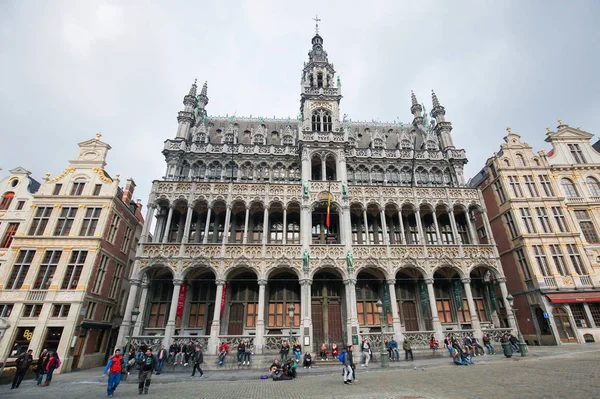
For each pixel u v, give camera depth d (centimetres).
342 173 3181
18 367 1734
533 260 3189
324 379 1738
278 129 3988
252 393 1380
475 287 3198
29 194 3080
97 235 2923
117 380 1437
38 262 2766
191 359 2317
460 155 3631
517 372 1584
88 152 3272
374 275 3031
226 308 2838
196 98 3916
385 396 1173
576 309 3027
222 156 3412
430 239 3331
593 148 3822
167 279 2880
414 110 4409
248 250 2770
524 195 3488
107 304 3180
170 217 2875
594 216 3438
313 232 3170
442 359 2383
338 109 3616
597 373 1368
